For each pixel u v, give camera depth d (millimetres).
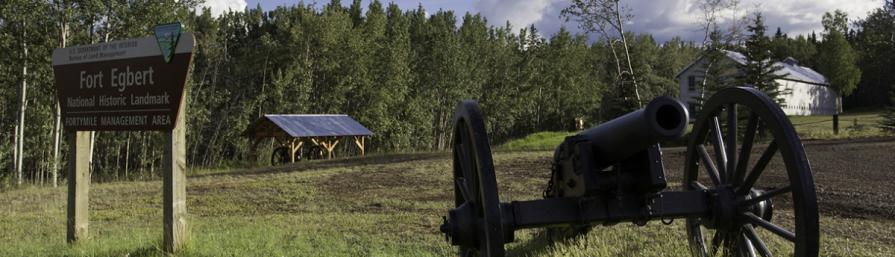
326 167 20016
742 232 4066
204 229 8367
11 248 7457
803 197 3346
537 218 3846
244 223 9039
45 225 9672
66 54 7582
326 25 53688
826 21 71812
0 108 37688
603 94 71062
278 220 9250
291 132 29594
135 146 47906
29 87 31047
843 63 69750
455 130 4309
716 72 35688
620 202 3914
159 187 15219
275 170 19953
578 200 3867
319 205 11289
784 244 5547
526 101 73688
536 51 76312
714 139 4430
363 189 13500
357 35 55344
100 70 7258
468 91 66125
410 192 12602
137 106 6879
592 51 78625
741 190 4004
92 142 29078
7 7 24859
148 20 26516
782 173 12141
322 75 56250
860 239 6090
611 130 3725
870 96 78750
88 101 7387
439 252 6473
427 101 62938
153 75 6758
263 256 6359
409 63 62406
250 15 70000
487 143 3619
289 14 63562
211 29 51094
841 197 9281
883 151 15539
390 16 76250
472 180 3951
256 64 55312
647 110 3430
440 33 65875
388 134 59594
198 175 19109
